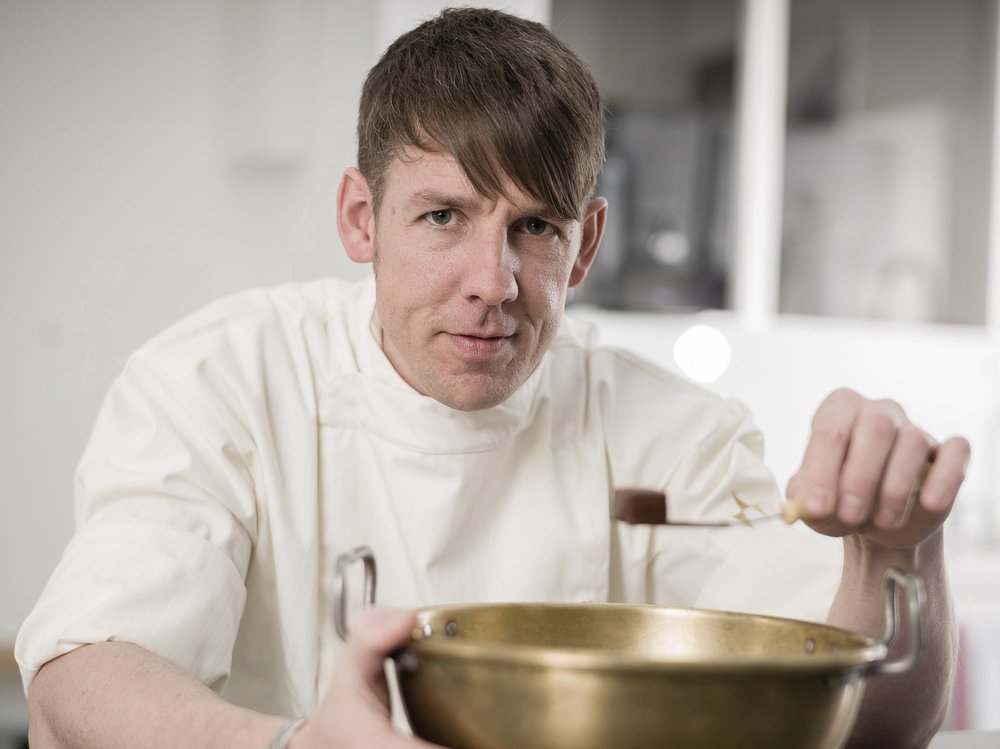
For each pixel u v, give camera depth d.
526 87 0.85
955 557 2.62
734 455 1.16
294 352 1.06
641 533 1.14
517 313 0.89
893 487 0.68
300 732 0.58
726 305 2.66
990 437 2.87
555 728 0.49
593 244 1.06
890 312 2.80
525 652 0.49
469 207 0.86
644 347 2.56
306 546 1.02
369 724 0.53
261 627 1.03
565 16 2.52
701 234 2.62
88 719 0.72
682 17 2.58
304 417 1.04
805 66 2.69
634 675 0.48
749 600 1.07
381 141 0.90
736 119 2.64
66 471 2.21
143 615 0.82
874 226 2.78
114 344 2.24
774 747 0.50
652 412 1.17
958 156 2.84
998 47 2.85
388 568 1.05
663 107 2.59
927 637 0.83
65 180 2.21
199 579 0.87
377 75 0.94
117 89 2.23
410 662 0.53
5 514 2.18
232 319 1.06
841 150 2.72
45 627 0.81
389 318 0.91
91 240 2.22
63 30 2.20
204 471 0.95
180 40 2.25
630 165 2.56
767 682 0.48
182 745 0.67
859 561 0.81
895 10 2.77
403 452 1.03
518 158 0.84
